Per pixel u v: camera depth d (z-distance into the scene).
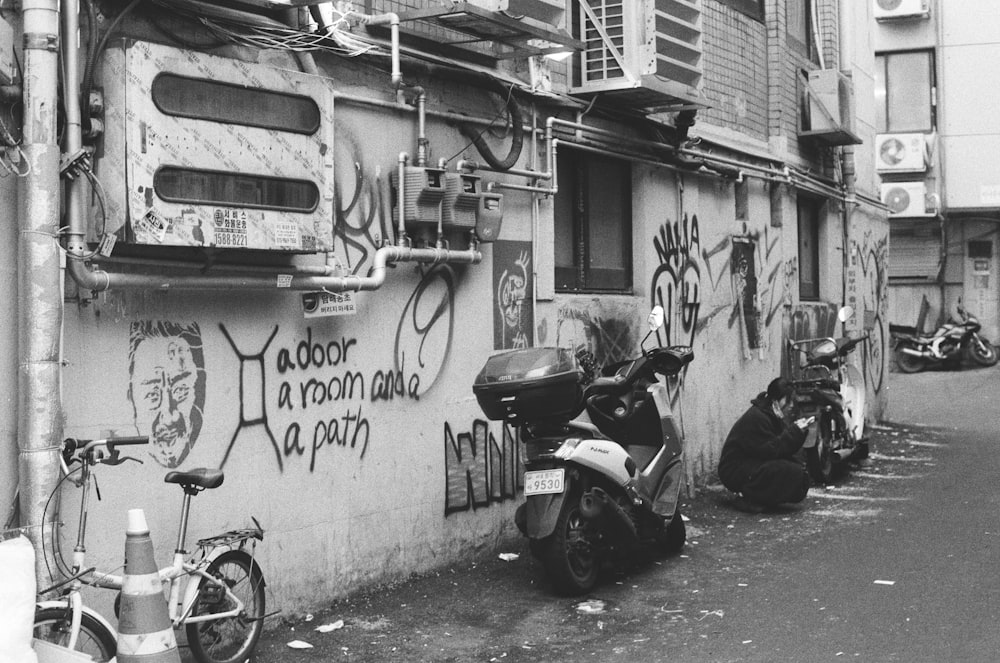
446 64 7.27
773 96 13.08
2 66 4.67
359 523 6.73
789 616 6.34
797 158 13.88
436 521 7.35
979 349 26.55
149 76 4.99
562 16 7.67
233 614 5.21
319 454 6.44
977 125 26.64
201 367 5.72
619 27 8.97
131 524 4.62
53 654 4.32
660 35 9.09
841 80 14.11
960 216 27.67
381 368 6.89
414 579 7.13
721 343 11.51
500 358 6.73
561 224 9.11
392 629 6.17
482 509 7.77
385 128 6.86
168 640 4.59
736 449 9.73
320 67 6.38
